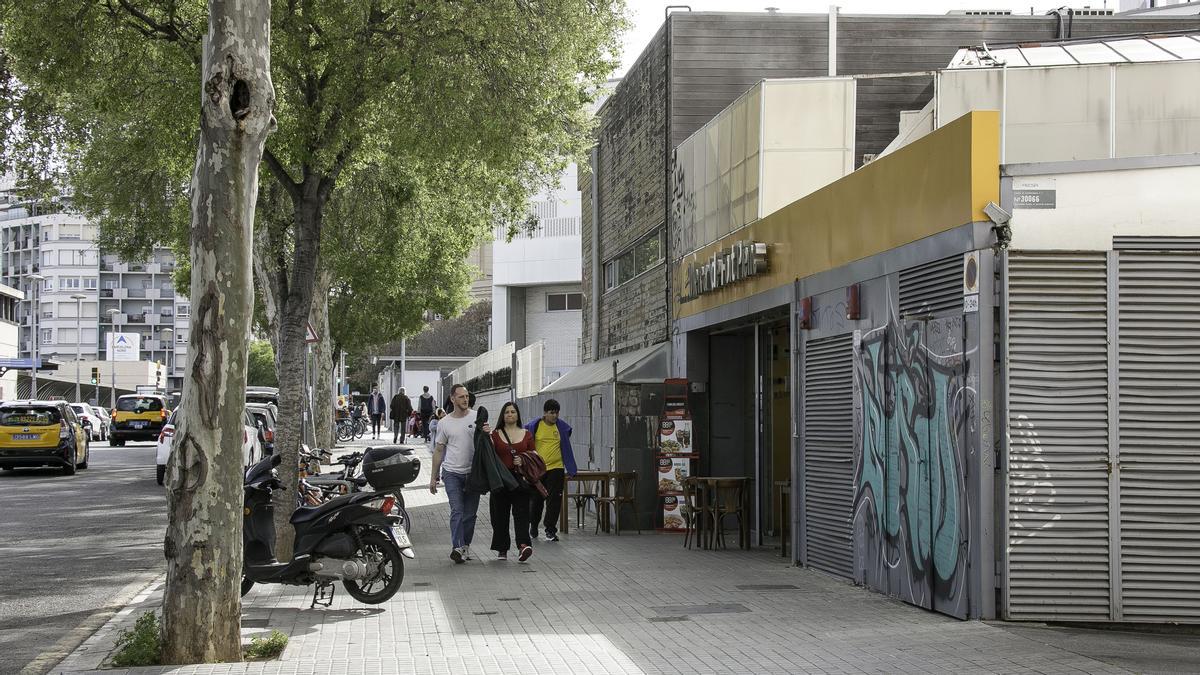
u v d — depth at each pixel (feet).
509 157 51.98
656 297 69.72
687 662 26.96
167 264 479.41
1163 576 30.76
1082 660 25.66
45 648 30.22
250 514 36.55
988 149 31.17
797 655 27.45
